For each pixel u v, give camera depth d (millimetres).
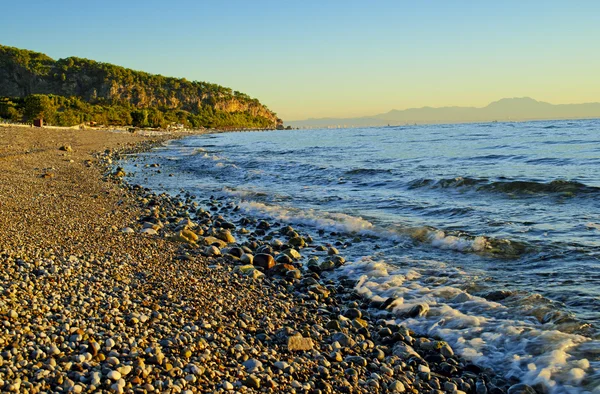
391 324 7090
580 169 22500
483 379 5523
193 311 6637
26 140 42906
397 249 11133
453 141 52188
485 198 16344
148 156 41375
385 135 83062
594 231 11156
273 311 7266
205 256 10312
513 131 71750
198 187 22828
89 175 24172
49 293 6418
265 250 11188
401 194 18219
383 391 5156
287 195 19219
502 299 7652
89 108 117688
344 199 17719
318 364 5574
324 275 9727
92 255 9023
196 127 171625
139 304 6605
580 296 7477
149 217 13844
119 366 4543
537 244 10344
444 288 8336
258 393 4695
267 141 76188
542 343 6043
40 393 3992
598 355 5621
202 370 4836
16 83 181000
